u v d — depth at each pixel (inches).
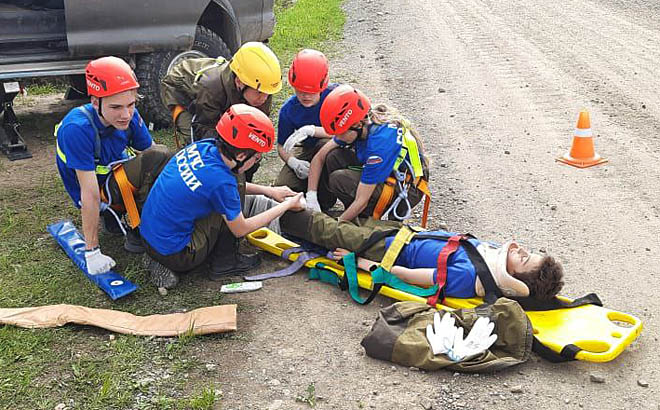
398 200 192.2
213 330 160.7
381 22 521.0
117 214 198.5
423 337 151.7
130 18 278.4
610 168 255.4
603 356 144.6
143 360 153.4
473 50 431.2
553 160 263.7
